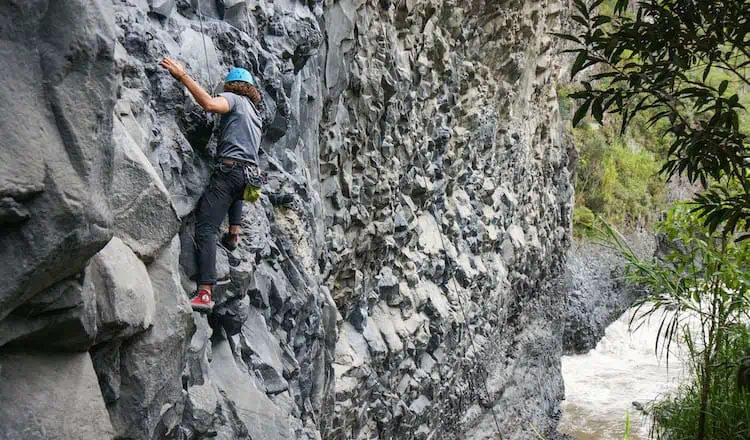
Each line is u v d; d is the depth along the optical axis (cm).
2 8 219
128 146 336
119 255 308
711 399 522
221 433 448
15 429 238
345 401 833
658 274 535
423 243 1103
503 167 1517
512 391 1540
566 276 2169
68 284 251
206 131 461
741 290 494
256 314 555
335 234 809
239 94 464
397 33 990
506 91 1458
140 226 335
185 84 420
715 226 349
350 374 855
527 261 1648
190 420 414
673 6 321
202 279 439
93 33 239
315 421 689
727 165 324
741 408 503
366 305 941
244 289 503
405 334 998
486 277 1328
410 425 1024
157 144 407
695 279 527
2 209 215
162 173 409
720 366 513
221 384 473
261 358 535
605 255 2519
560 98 2694
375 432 948
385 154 943
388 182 955
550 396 1753
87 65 240
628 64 329
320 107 744
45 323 249
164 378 345
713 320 519
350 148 853
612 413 1762
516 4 1341
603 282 2444
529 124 1706
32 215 225
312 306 656
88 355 276
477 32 1279
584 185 2723
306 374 657
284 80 616
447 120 1205
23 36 224
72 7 233
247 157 448
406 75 977
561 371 2034
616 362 2192
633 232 2792
